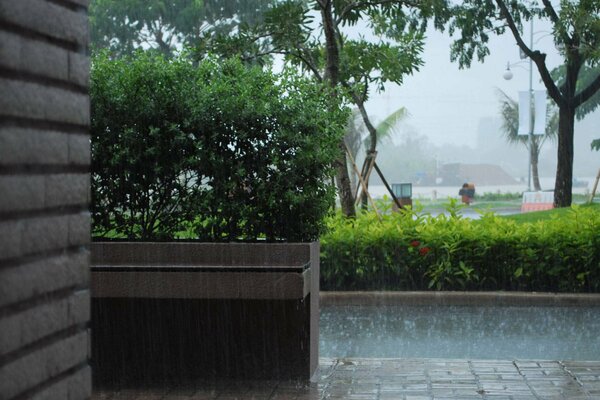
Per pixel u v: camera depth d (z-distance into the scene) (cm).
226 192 781
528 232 1345
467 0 1916
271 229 788
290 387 719
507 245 1335
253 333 747
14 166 210
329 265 1370
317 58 1738
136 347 755
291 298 693
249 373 748
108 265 712
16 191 210
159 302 754
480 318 1164
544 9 1898
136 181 780
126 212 806
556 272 1316
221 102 761
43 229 224
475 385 720
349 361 835
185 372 753
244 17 2575
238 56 824
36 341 221
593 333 1034
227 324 749
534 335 1024
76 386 246
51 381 231
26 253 215
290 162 766
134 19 2542
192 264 729
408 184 2138
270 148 768
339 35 1738
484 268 1342
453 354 909
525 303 1288
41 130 223
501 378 748
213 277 698
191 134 774
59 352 234
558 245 1319
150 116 767
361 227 1424
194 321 752
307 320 740
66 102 238
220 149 776
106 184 785
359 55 1761
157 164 770
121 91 766
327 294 1320
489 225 1407
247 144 773
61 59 235
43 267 224
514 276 1334
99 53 797
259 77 787
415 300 1307
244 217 773
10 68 208
